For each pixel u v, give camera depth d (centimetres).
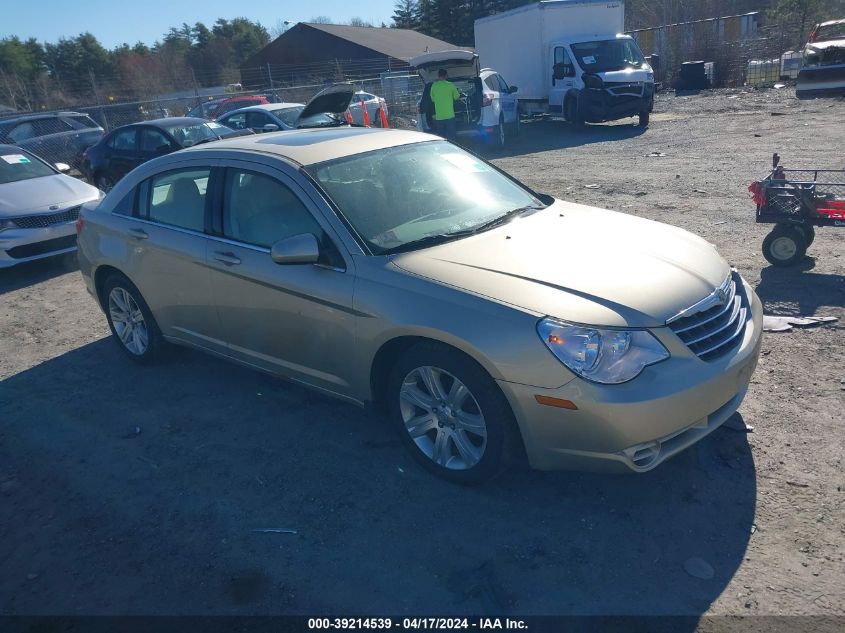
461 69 1560
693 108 2044
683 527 317
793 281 594
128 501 371
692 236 414
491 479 347
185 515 355
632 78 1769
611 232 396
